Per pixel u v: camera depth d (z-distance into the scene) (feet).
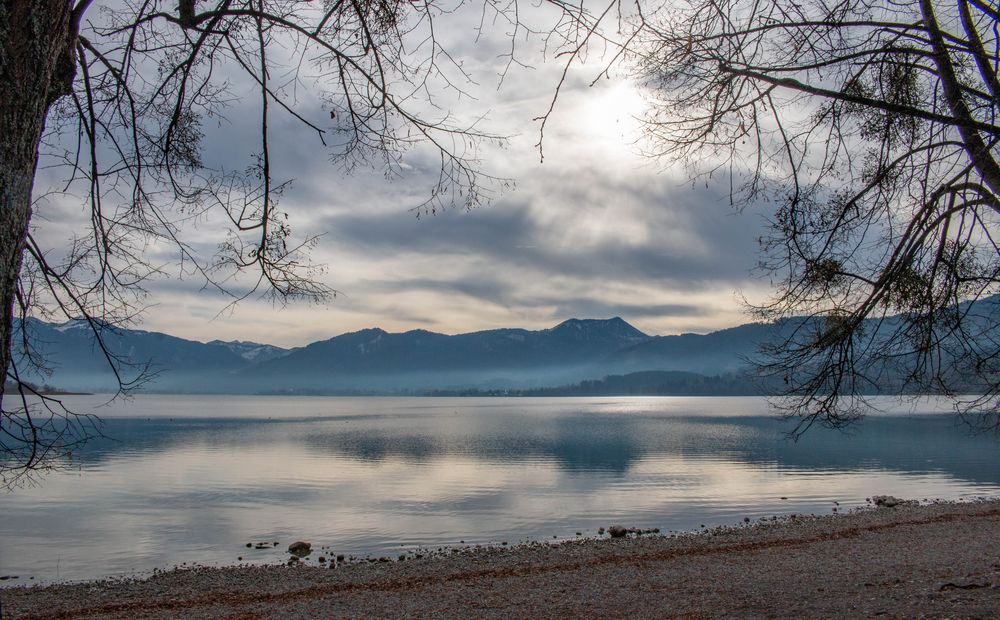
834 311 23.36
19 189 8.39
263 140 16.34
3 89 8.22
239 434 278.05
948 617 21.99
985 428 24.50
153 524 81.46
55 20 8.88
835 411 23.20
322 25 15.78
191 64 16.52
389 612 39.96
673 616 31.40
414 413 575.79
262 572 55.88
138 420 411.34
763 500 98.07
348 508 93.76
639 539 67.67
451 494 107.45
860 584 36.50
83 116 17.10
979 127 17.60
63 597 48.16
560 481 123.95
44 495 105.40
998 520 71.87
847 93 19.83
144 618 41.86
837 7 18.49
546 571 52.80
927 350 22.74
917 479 123.44
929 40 18.70
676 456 175.63
